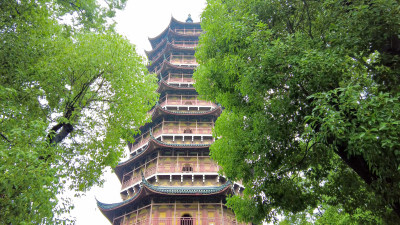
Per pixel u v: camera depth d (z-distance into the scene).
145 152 33.62
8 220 6.71
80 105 12.32
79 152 12.91
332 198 11.84
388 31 6.99
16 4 9.34
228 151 12.59
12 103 8.09
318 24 9.54
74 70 11.76
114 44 12.76
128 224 29.44
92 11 12.77
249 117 11.47
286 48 8.26
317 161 10.23
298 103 8.63
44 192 7.08
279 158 10.27
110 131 13.45
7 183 6.35
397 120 5.69
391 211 8.99
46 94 10.49
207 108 39.34
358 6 7.13
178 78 42.94
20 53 9.34
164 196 28.59
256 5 10.59
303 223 18.17
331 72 7.36
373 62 8.12
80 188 12.74
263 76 8.42
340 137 6.44
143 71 14.88
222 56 11.05
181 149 33.41
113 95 13.05
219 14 11.53
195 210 28.39
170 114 36.78
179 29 53.81
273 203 11.16
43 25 10.17
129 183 33.75
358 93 6.12
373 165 6.50
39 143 7.34
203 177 31.11
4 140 7.53
